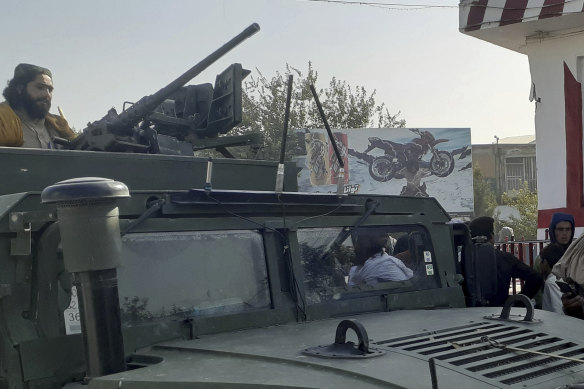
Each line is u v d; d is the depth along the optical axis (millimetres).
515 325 3285
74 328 3055
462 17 10367
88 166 3805
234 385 2451
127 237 3182
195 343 3068
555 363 2811
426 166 26781
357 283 3893
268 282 3557
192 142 4777
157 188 4012
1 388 2900
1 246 2908
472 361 2721
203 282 3352
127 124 4230
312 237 3797
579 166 10266
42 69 4672
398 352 2762
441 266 4316
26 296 2943
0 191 3529
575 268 5293
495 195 43875
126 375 2633
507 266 5957
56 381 2906
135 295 3139
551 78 10477
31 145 4602
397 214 4207
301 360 2658
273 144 25266
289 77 3648
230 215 3531
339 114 29906
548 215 10578
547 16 9609
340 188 3986
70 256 2654
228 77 4508
